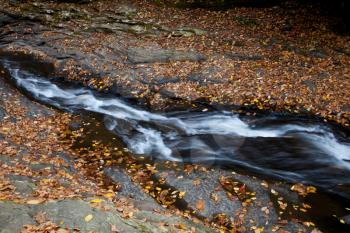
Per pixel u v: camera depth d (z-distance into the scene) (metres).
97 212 6.81
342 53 16.47
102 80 14.82
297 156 10.50
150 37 18.39
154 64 15.43
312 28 19.39
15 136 10.86
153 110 13.04
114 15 21.23
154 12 21.73
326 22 19.88
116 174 9.52
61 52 17.28
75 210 6.76
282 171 9.88
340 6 20.06
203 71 14.61
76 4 23.03
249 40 17.80
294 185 9.17
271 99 12.61
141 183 9.18
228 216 8.09
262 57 15.88
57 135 11.34
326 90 12.98
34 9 22.23
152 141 11.31
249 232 7.69
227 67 14.85
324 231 7.78
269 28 19.45
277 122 11.91
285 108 12.22
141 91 13.85
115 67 15.46
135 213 7.39
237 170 9.75
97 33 19.19
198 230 7.27
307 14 20.78
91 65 15.80
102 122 12.38
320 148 10.84
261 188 8.95
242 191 8.83
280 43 17.48
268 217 8.08
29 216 6.45
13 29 20.31
